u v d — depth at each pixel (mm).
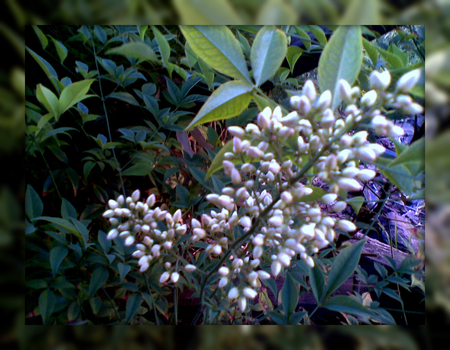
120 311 261
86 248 229
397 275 279
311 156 168
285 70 323
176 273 199
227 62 166
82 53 312
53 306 202
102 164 282
